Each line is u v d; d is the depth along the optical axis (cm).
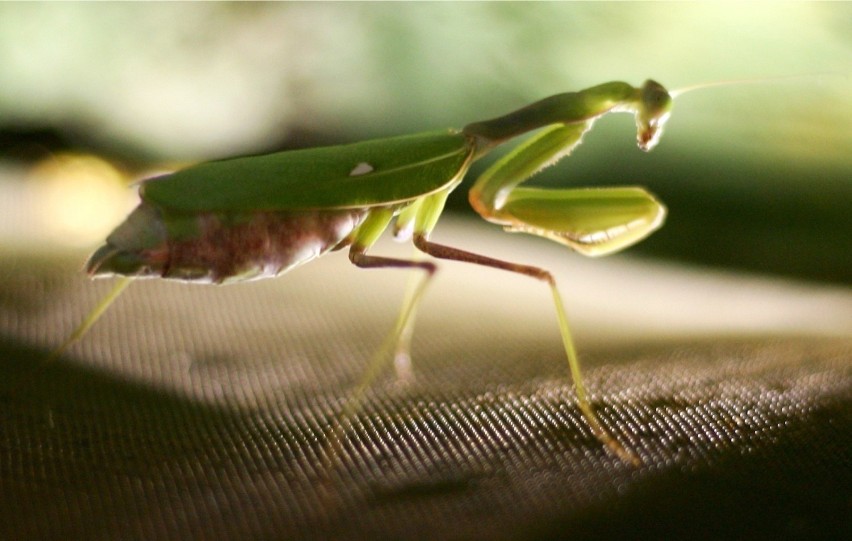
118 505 20
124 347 24
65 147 52
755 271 40
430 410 22
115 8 52
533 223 25
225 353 24
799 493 20
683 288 34
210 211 22
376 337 25
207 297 27
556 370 24
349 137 55
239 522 19
